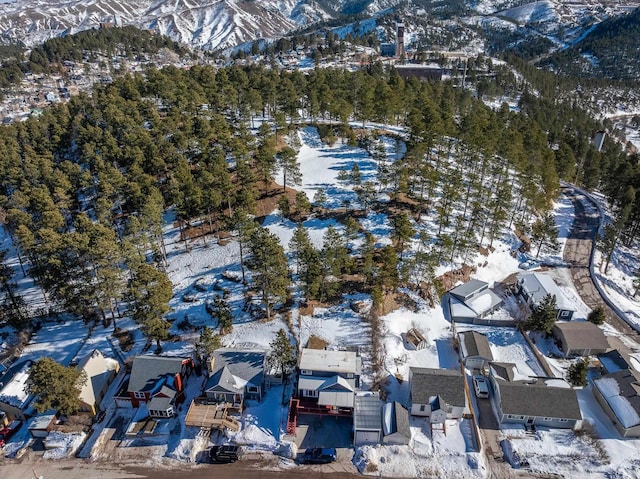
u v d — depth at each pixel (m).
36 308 68.44
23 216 70.00
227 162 94.38
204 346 55.62
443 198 85.12
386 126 121.00
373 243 70.75
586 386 56.38
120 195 80.88
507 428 50.38
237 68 143.88
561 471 45.81
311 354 54.97
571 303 73.00
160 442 48.84
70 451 48.34
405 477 45.41
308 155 104.12
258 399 52.94
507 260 82.75
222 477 45.25
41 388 47.69
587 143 136.25
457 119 129.25
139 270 55.81
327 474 45.62
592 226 95.69
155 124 95.88
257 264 59.19
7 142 95.94
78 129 98.25
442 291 68.69
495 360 60.53
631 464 46.28
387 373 56.25
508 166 99.44
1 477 46.03
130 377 52.69
